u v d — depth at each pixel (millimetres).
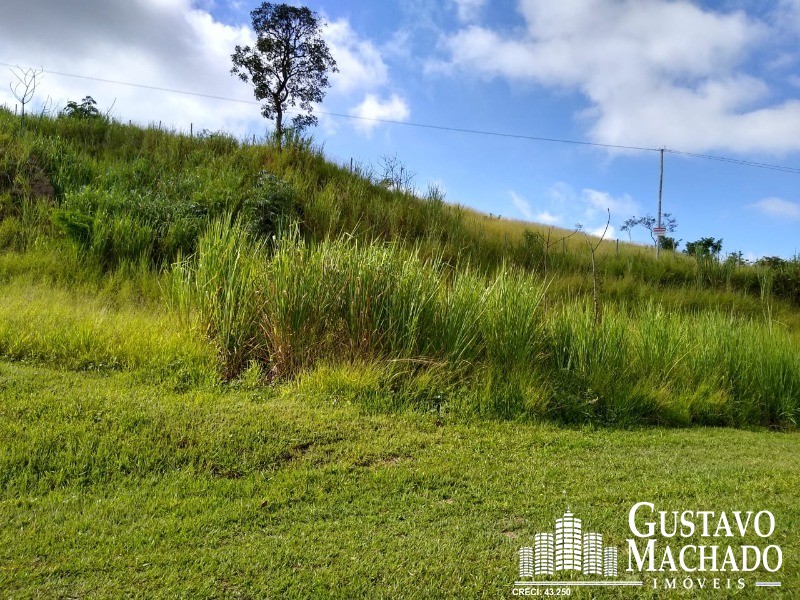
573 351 7211
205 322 6480
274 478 3809
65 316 6621
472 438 5008
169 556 2805
